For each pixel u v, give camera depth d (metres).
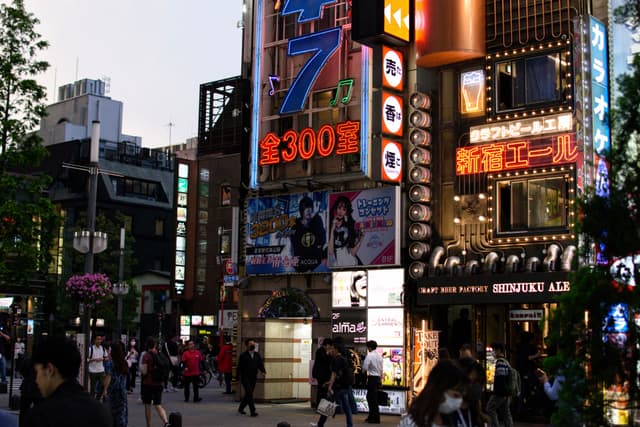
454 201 23.28
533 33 22.42
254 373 23.73
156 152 81.25
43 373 5.94
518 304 22.11
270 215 27.58
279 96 27.78
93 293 26.86
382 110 23.66
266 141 27.39
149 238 77.38
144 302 70.31
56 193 76.38
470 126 23.30
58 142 84.06
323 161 26.33
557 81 21.95
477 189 22.94
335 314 25.33
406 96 24.42
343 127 25.47
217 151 52.22
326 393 19.22
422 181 23.72
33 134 26.12
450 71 23.92
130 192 76.88
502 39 22.91
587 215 9.91
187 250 57.25
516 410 21.50
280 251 27.17
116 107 88.56
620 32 19.81
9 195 25.72
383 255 24.31
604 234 9.86
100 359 23.08
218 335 55.25
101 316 58.91
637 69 10.03
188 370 28.27
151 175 78.81
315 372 21.94
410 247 23.80
